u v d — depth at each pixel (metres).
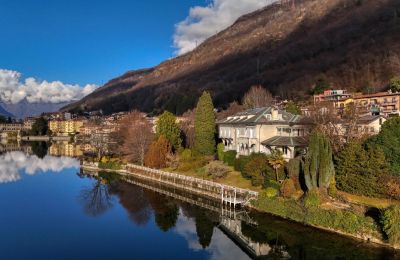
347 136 70.81
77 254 46.00
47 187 90.31
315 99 146.25
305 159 58.66
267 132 83.69
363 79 172.25
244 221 57.03
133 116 141.62
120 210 67.56
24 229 56.16
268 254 45.44
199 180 78.19
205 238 51.91
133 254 46.06
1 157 157.38
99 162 120.12
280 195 60.59
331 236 48.06
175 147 110.56
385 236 43.97
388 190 52.25
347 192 57.66
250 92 170.75
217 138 109.88
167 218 62.06
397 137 56.38
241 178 75.62
